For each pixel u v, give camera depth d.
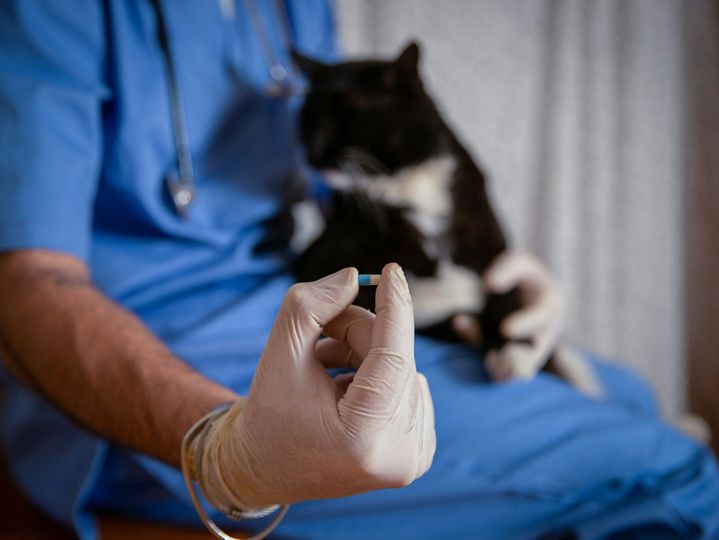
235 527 0.62
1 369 0.77
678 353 1.68
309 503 0.58
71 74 0.66
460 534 0.57
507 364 0.72
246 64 0.82
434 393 0.67
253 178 0.79
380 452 0.30
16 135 0.62
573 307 1.59
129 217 0.72
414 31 1.35
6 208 0.60
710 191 1.68
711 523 0.55
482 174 0.92
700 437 1.51
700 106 1.66
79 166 0.65
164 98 0.72
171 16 0.73
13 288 0.56
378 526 0.58
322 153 0.84
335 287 0.31
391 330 0.30
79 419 0.50
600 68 1.51
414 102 0.87
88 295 0.55
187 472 0.39
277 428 0.31
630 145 1.57
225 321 0.69
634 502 0.57
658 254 1.63
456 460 0.59
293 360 0.31
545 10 1.48
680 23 1.58
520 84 1.47
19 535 0.70
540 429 0.63
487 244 0.87
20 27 0.65
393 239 0.79
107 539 0.62
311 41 0.99
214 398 0.43
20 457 0.75
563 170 1.52
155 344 0.51
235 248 0.77
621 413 0.69
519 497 0.57
